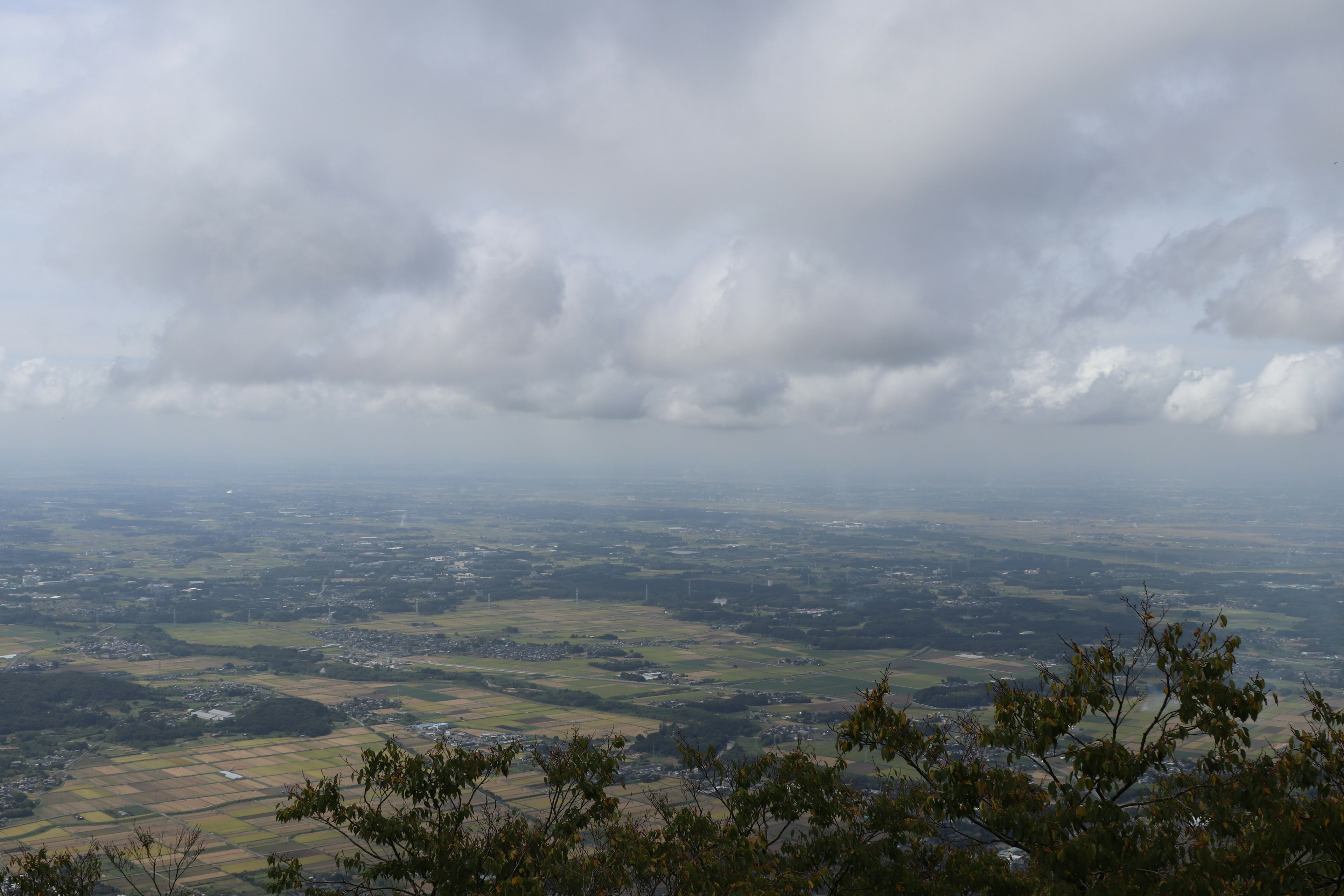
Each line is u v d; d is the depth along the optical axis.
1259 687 24.69
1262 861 22.67
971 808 26.36
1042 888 23.72
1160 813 25.94
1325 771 25.58
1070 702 25.67
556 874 28.30
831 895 27.00
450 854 28.75
